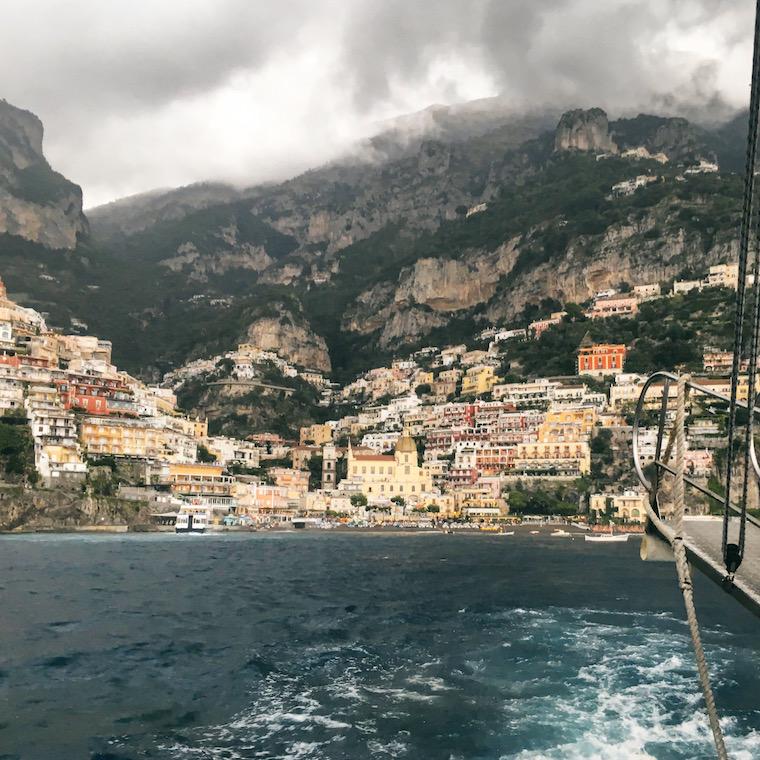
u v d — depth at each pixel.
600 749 32.66
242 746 34.09
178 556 148.88
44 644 56.09
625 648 53.19
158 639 58.03
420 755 32.50
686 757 31.66
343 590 90.81
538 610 72.25
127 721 37.78
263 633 60.47
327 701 40.59
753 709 38.12
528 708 38.59
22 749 34.06
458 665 48.28
